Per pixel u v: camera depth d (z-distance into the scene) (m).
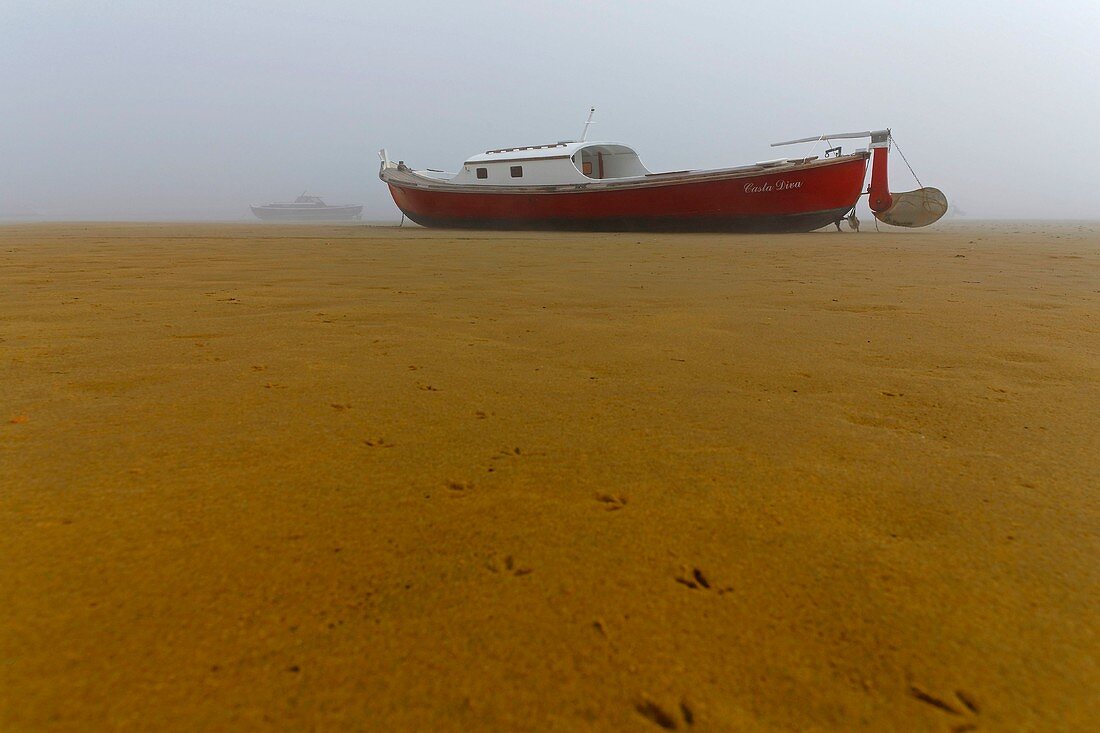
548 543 1.17
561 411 1.89
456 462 1.52
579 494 1.36
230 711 0.79
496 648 0.91
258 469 1.45
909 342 2.78
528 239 10.55
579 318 3.34
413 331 2.99
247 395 1.99
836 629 0.96
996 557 1.15
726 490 1.39
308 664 0.87
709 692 0.84
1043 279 4.90
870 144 13.06
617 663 0.88
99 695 0.81
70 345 2.60
